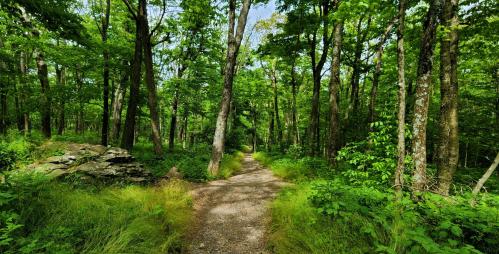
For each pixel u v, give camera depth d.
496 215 2.55
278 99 20.61
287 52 11.84
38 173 3.21
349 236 2.81
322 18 8.93
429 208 2.86
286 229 3.50
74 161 5.33
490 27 5.82
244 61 18.89
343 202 3.15
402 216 2.86
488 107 11.46
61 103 9.91
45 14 5.00
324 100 16.45
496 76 10.48
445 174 4.82
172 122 14.65
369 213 2.89
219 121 8.27
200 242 3.46
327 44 10.61
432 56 3.89
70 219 2.82
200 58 14.25
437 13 3.75
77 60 9.47
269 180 7.83
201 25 13.98
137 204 3.88
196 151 14.26
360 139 11.77
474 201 3.08
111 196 4.16
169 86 13.43
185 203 4.75
